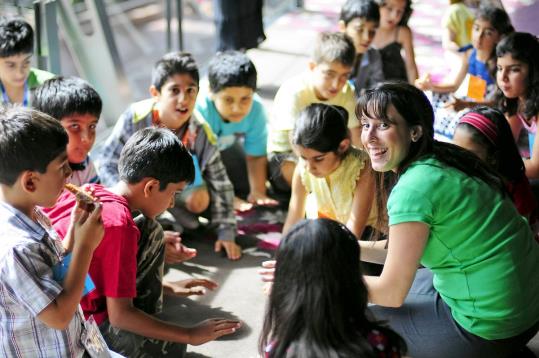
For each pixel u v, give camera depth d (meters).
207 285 2.56
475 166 1.97
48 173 1.62
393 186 2.11
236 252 2.95
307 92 3.32
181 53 2.92
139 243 2.14
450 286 2.04
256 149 3.38
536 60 2.91
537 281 2.02
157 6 5.96
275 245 3.05
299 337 1.50
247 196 3.45
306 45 5.73
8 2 3.28
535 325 2.06
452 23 4.25
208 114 3.24
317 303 1.48
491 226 1.93
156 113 2.88
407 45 4.14
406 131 1.92
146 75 5.16
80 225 1.67
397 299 1.98
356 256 1.54
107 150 2.92
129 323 2.04
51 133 1.61
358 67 3.98
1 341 1.65
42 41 3.40
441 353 2.14
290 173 3.33
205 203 3.03
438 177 1.91
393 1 3.98
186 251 2.60
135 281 2.05
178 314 2.57
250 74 3.11
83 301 2.07
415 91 1.94
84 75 3.94
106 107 4.09
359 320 1.55
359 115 2.00
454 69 4.20
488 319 2.01
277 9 6.53
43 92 2.41
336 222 1.57
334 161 2.50
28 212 1.65
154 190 2.09
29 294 1.57
